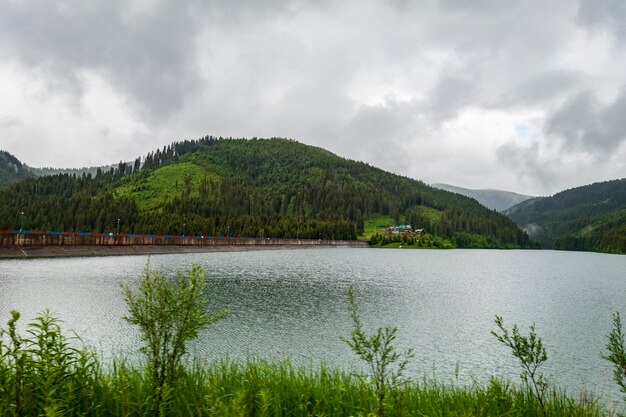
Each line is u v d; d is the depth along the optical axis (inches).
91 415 243.8
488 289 2258.9
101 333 995.3
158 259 3878.0
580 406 347.3
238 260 4114.2
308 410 300.5
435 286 2319.1
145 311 264.2
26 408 217.6
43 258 3437.5
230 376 366.0
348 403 307.1
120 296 1541.6
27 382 228.7
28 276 2122.3
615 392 721.0
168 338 268.2
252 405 263.7
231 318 1288.1
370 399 299.1
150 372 286.7
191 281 269.9
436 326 1264.8
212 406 222.2
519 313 1530.5
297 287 2094.0
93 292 1630.2
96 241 4306.1
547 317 1457.9
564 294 2111.2
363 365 827.4
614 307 1696.6
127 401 235.9
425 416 303.1
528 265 4793.3
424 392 402.3
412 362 892.0
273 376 359.3
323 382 367.2
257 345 982.4
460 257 6412.4
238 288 2006.6
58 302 1400.1
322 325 1225.4
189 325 264.1
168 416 246.8
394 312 1480.1
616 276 3319.4
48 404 211.6
